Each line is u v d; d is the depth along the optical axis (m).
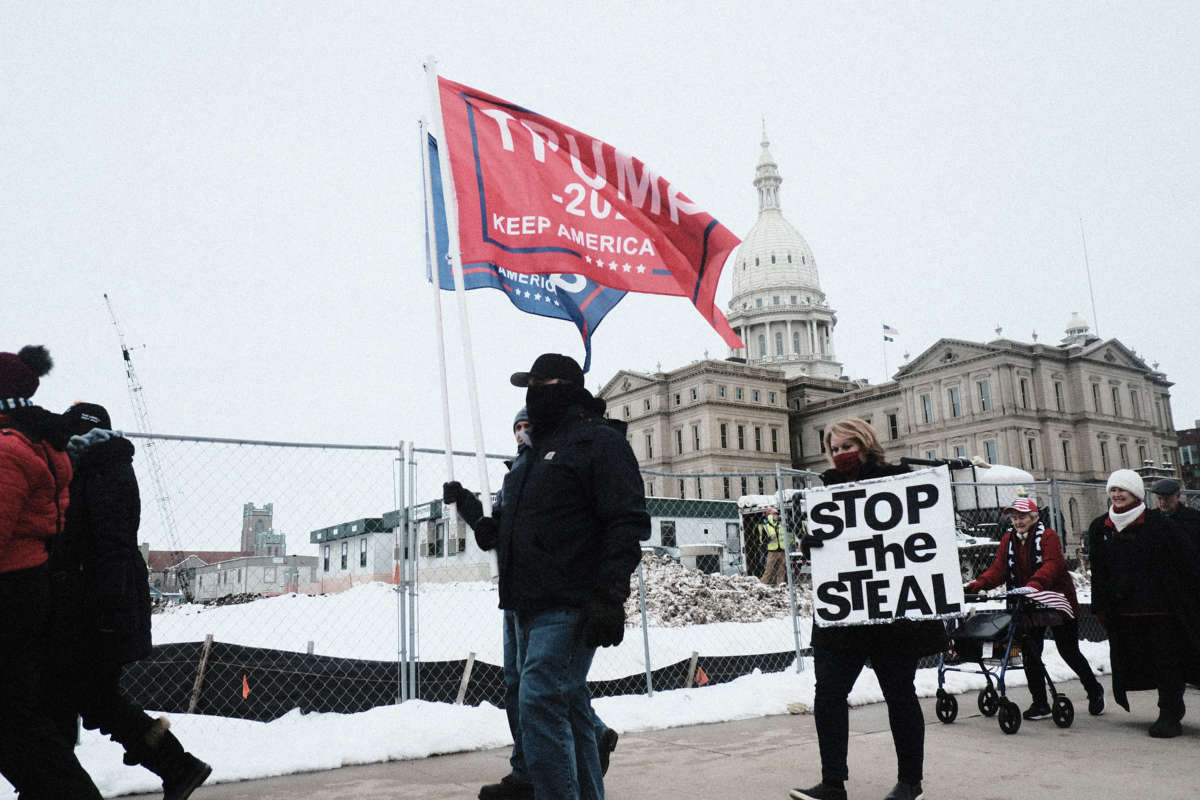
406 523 7.43
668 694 7.83
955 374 81.44
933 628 4.54
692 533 31.09
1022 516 7.05
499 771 5.29
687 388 92.94
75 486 3.73
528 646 3.41
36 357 4.02
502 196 5.55
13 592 3.20
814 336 131.12
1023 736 6.30
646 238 5.73
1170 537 6.39
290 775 5.21
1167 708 6.25
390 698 7.28
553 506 3.45
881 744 5.90
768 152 143.62
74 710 3.81
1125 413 84.12
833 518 4.92
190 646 6.95
